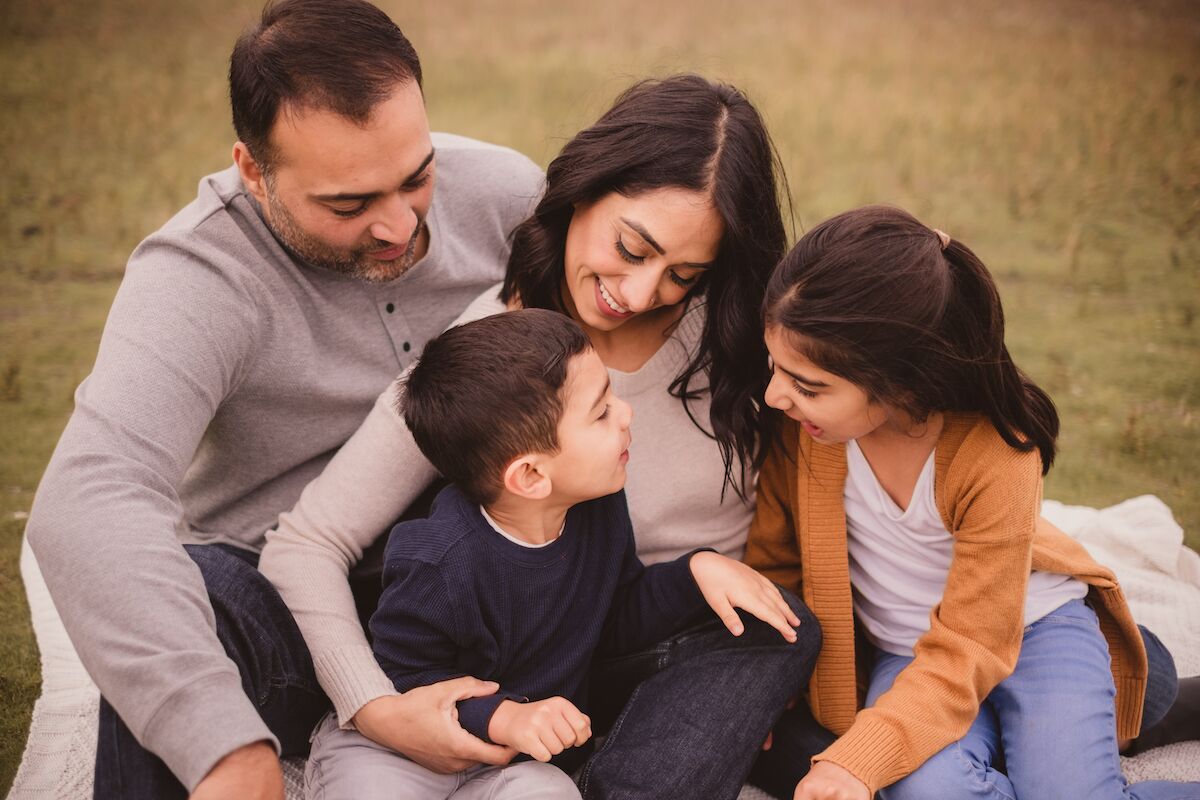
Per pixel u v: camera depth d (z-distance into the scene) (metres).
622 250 1.88
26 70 7.12
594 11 8.86
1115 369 3.78
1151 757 2.15
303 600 1.89
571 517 1.90
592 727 2.11
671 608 1.93
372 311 2.14
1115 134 6.02
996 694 1.98
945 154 5.84
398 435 1.94
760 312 1.91
